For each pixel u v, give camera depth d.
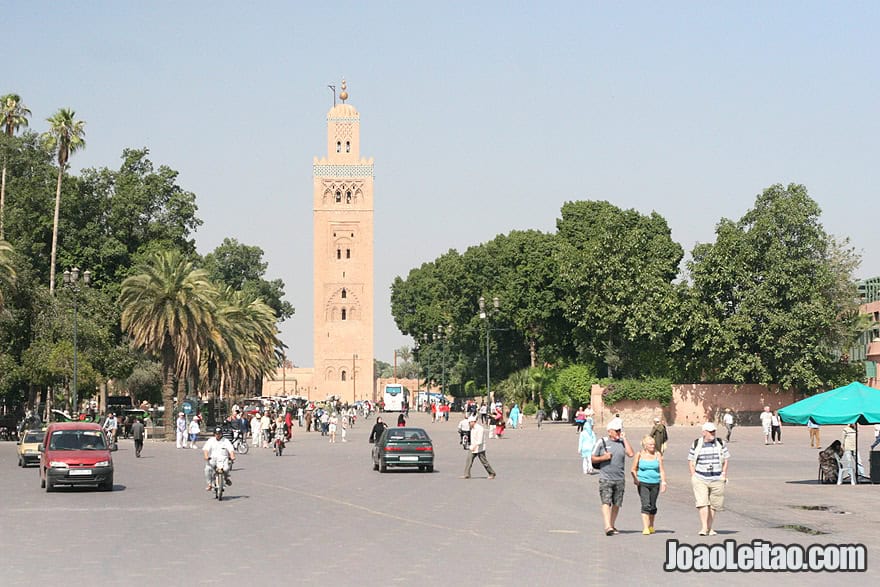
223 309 89.38
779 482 38.16
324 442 73.56
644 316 86.81
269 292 168.50
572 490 35.09
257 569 18.36
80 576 17.73
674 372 89.56
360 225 177.62
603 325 89.44
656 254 91.38
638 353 90.81
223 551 20.67
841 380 85.69
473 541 22.00
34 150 101.62
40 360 78.81
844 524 25.27
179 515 27.58
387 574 17.73
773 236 84.50
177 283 76.06
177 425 66.06
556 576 17.45
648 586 16.53
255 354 104.38
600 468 23.14
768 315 83.44
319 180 177.62
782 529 24.19
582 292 90.69
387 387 167.62
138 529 24.45
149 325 75.94
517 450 59.94
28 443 48.84
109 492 35.00
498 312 103.00
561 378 95.31
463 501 31.22
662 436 44.44
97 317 88.19
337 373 175.75
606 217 91.44
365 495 33.38
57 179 102.12
